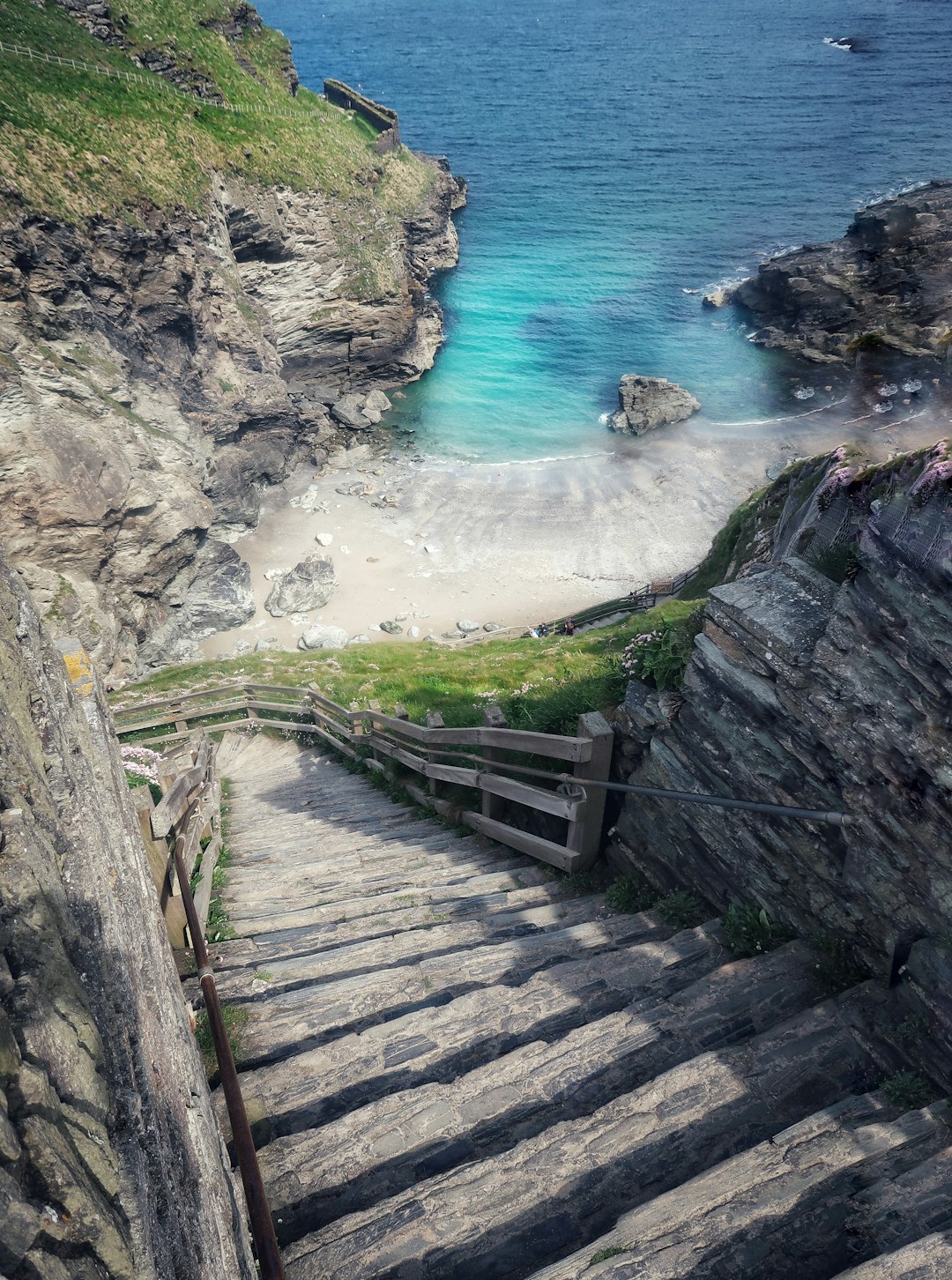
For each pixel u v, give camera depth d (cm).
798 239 7881
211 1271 239
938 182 6725
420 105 13600
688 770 626
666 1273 327
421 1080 468
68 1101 187
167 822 572
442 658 2170
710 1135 407
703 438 5209
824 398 5497
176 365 4228
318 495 4797
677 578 3091
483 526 4484
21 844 233
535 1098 440
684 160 10188
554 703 905
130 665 3375
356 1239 359
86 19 4938
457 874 802
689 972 547
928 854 444
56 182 3697
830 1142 381
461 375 6066
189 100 5044
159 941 392
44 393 3250
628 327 6588
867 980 492
